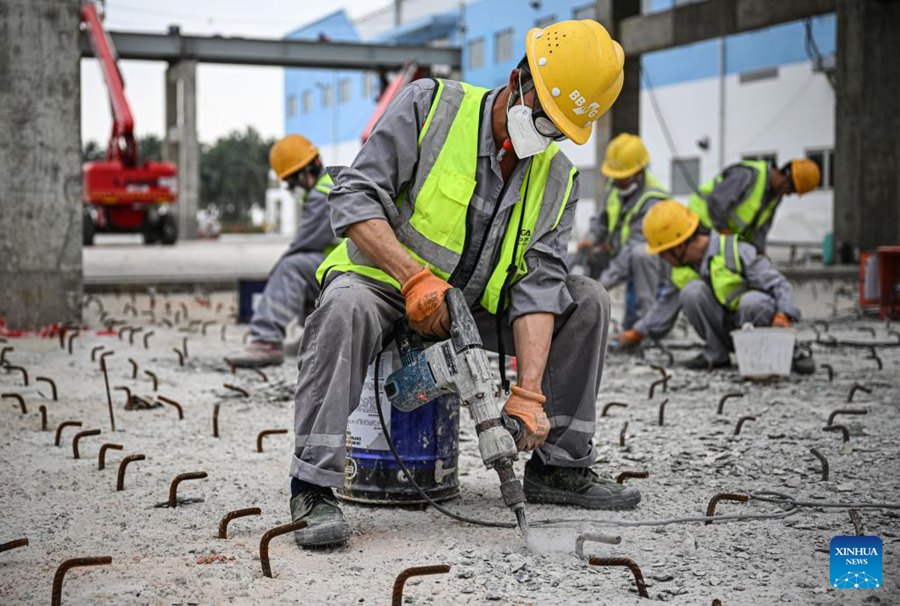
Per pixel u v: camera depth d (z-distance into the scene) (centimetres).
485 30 4144
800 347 694
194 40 2936
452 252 321
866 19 1609
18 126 852
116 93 2578
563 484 359
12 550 299
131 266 1772
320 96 5581
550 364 347
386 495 351
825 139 2761
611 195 894
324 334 309
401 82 2425
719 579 277
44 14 848
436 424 352
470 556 295
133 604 253
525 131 308
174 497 350
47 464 407
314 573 279
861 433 473
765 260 683
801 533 320
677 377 668
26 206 859
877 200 1645
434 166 320
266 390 598
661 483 390
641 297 834
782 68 2881
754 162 822
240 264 1862
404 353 321
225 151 7994
